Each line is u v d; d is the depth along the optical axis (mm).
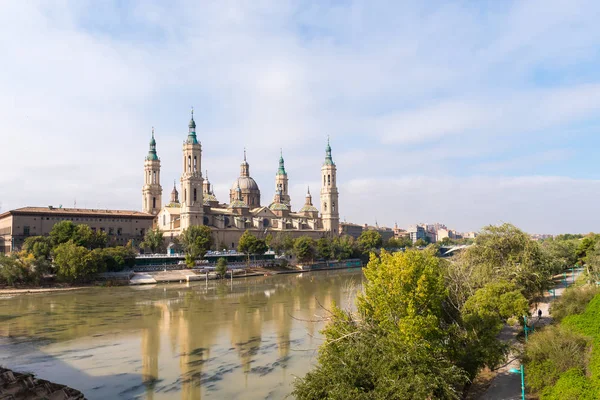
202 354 56312
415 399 26031
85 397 42625
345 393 26938
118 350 58188
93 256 127125
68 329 70062
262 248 178875
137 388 45062
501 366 40219
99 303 95438
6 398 37031
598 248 94250
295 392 30266
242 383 46156
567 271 119000
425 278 34875
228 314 81875
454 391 29391
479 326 37906
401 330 32219
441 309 39656
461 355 35500
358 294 40250
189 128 196625
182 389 44719
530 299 64562
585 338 37375
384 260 39812
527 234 68500
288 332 67500
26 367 51531
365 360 29641
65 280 124000
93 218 177375
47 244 135125
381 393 26781
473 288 49438
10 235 156875
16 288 115562
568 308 50750
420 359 29391
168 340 63062
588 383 30719
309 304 92500
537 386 33750
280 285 129000
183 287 125188
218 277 149750
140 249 185625
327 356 32031
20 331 68750
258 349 58375
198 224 191375
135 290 118125
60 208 178125
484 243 66938
